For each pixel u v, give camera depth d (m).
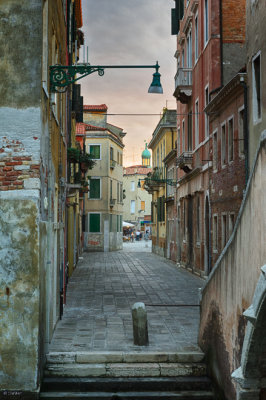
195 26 23.30
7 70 8.08
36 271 7.86
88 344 9.80
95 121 47.62
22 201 7.93
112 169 46.81
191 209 24.73
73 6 22.17
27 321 7.82
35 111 8.05
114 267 27.17
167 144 35.59
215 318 8.34
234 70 19.22
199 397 8.34
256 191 6.29
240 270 6.92
